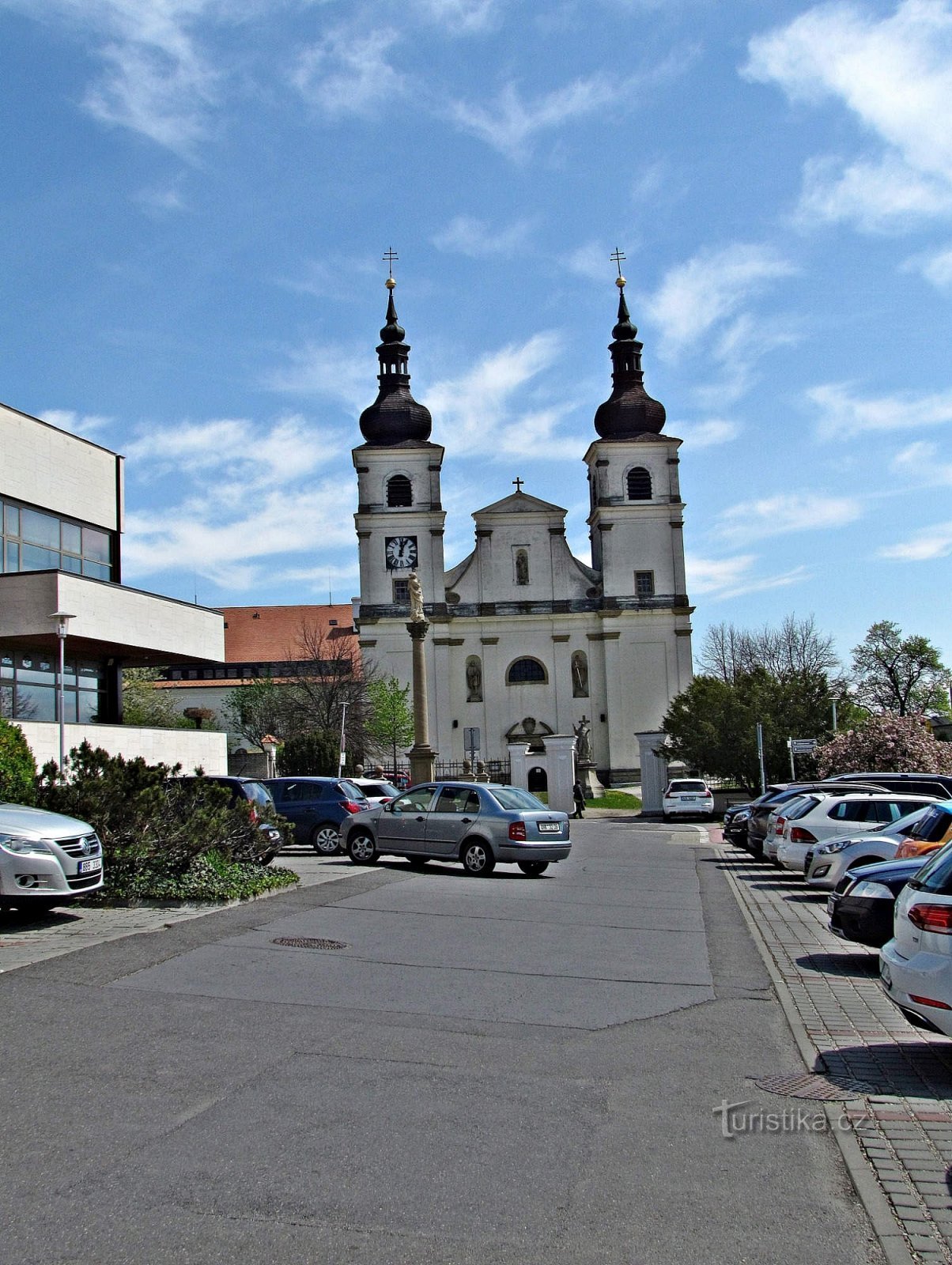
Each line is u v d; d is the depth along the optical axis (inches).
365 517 2723.9
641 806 2223.2
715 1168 224.4
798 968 458.3
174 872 599.2
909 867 471.5
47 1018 326.6
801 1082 286.8
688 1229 195.3
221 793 679.7
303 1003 354.3
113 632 1038.4
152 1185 207.9
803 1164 227.5
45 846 476.4
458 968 426.0
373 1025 330.6
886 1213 201.5
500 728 2723.9
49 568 1059.9
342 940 477.4
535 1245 187.6
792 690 1909.4
